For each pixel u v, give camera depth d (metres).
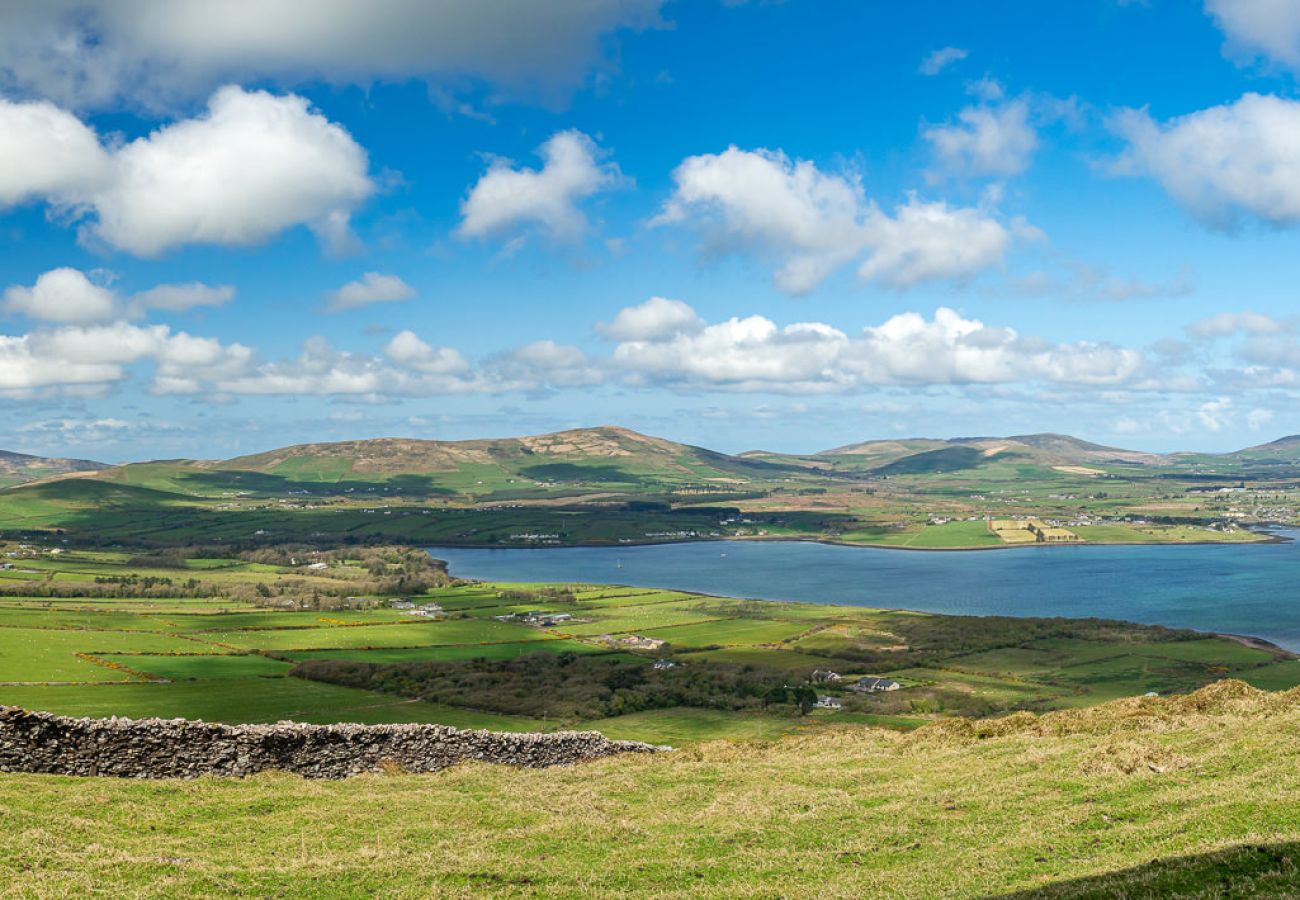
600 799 29.50
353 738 34.09
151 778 29.95
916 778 29.91
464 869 21.81
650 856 23.20
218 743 31.45
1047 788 26.16
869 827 24.62
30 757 28.62
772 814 26.34
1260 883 16.44
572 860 23.12
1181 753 28.00
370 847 23.61
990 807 25.06
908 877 20.38
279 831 25.00
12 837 21.77
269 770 31.86
